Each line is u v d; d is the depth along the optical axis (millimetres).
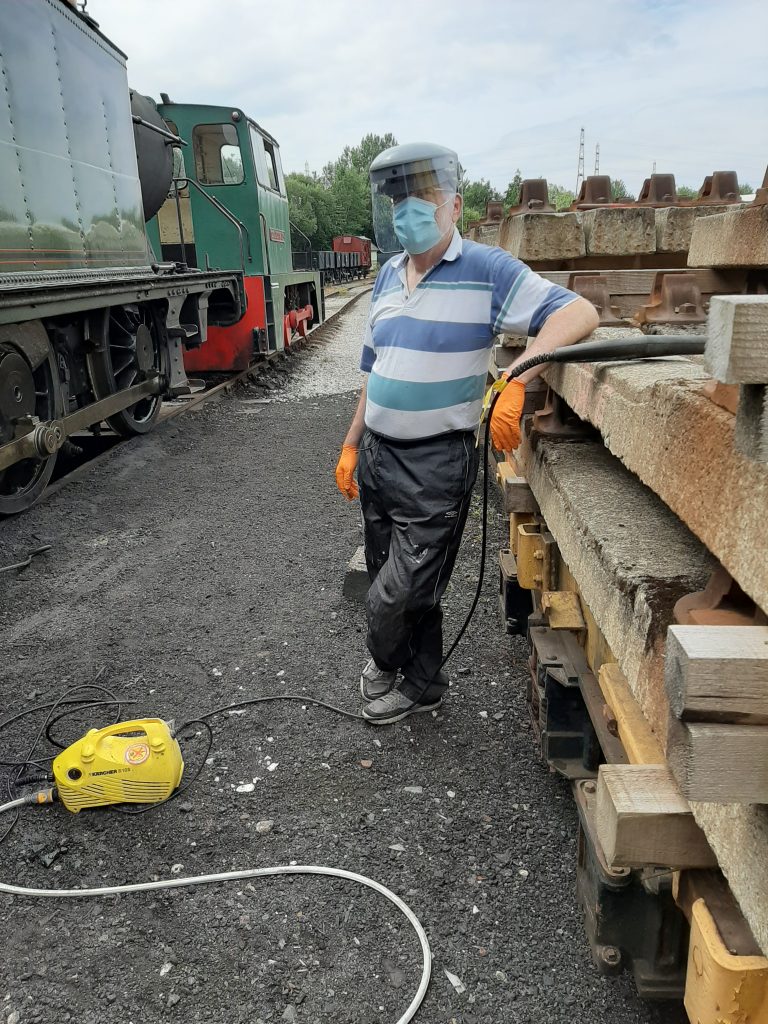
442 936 2021
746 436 973
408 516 2561
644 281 2879
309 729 2936
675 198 3490
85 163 6078
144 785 2486
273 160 12531
